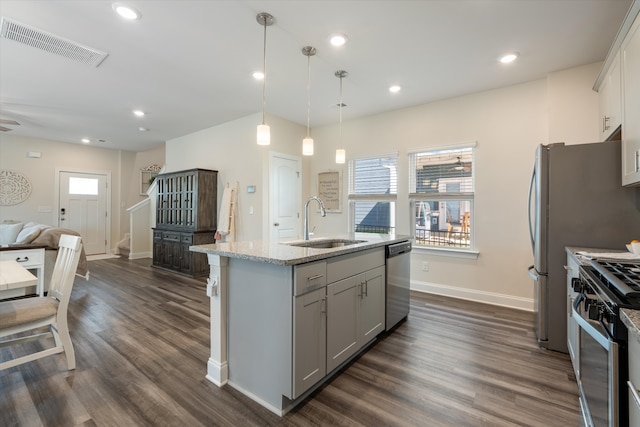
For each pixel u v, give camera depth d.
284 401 1.71
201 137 5.57
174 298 3.79
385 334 2.73
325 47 2.72
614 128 2.28
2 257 2.98
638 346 0.89
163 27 2.43
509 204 3.49
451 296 3.86
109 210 7.19
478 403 1.77
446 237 3.98
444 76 3.28
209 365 2.03
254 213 4.70
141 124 5.20
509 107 3.50
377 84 3.50
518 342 2.57
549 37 2.53
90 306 3.46
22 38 2.57
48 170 6.32
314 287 1.80
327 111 4.47
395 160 4.40
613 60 2.25
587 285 1.45
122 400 1.79
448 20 2.32
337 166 4.99
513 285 3.47
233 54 2.85
